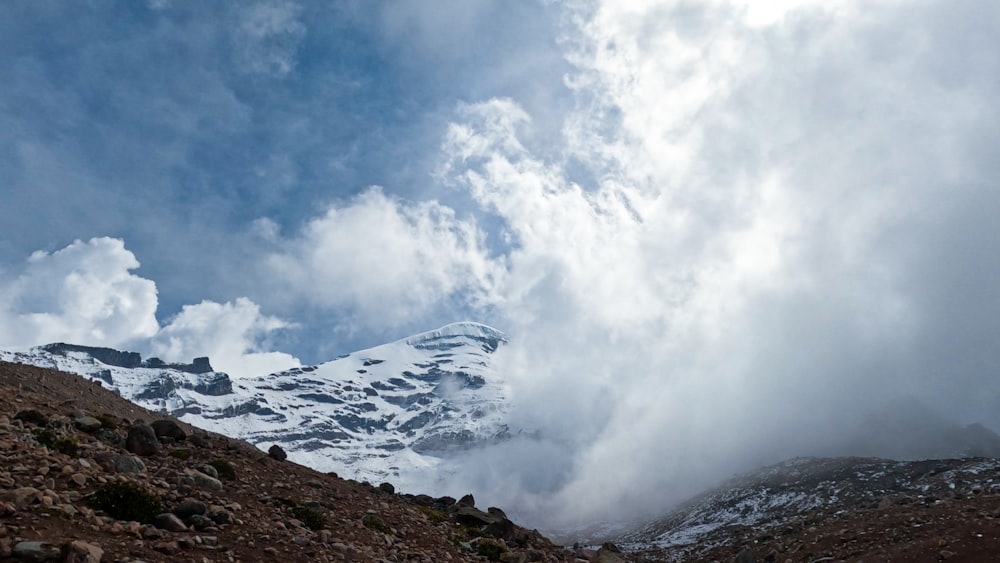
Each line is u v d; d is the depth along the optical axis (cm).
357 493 3122
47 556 1175
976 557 3541
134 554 1347
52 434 2042
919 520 4578
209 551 1521
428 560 2222
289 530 1925
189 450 2673
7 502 1374
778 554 5197
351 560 1828
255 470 2772
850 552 4378
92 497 1593
